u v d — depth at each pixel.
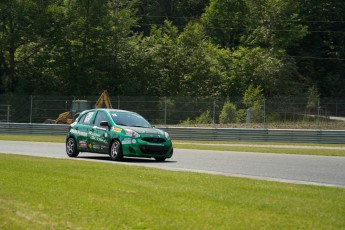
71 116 48.69
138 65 71.38
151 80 71.31
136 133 20.62
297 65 90.75
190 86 71.56
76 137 22.77
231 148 32.03
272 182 13.45
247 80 72.69
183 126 45.84
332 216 8.93
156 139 20.94
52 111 50.03
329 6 92.62
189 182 12.77
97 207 9.38
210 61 73.56
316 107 48.09
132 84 69.25
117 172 14.60
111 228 8.13
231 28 86.12
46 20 68.31
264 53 77.88
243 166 19.88
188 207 9.43
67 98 50.59
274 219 8.61
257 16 84.38
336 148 33.53
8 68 71.25
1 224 8.52
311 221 8.53
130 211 9.08
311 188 12.30
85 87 68.75
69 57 69.75
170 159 22.73
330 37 92.38
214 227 8.09
